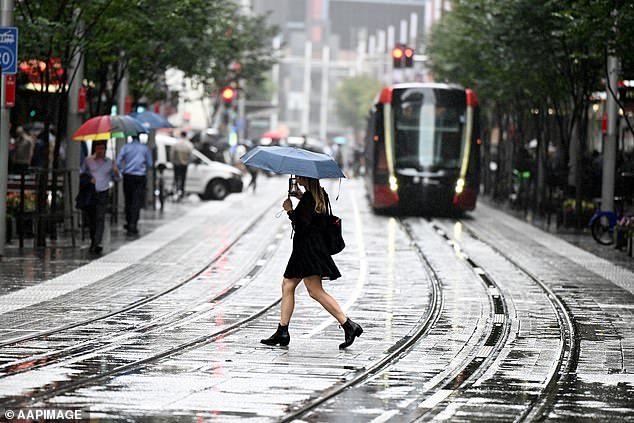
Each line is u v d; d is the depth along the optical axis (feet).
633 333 118.01
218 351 101.76
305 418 75.41
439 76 417.90
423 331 116.16
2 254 174.50
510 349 106.42
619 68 237.45
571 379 92.43
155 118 243.19
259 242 214.28
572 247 220.64
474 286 154.92
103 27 201.26
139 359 96.32
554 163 346.33
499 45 265.95
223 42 311.27
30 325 113.70
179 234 226.17
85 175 183.83
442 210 315.99
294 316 125.18
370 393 84.79
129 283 149.48
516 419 76.74
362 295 143.95
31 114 241.35
